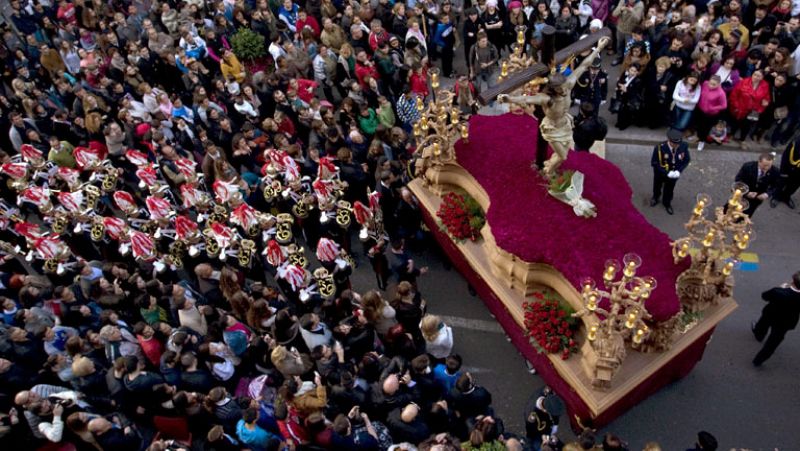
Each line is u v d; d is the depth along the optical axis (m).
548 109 7.37
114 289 8.83
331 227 9.73
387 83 12.86
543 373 8.23
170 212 9.80
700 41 11.85
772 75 10.94
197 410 7.21
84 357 7.66
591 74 11.64
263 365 8.06
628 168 11.86
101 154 11.95
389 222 10.20
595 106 11.39
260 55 14.04
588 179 8.31
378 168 10.13
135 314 8.93
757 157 11.64
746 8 13.04
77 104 12.62
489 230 8.57
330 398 7.48
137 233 9.04
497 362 9.13
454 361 7.11
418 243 10.66
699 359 8.45
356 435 6.78
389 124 11.55
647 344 7.36
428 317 7.59
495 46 13.85
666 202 10.82
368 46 13.65
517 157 8.91
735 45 11.60
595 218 7.84
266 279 10.07
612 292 6.50
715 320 7.57
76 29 15.14
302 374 7.49
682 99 11.20
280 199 10.14
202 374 7.60
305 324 7.64
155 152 11.16
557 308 7.81
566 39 12.62
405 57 12.40
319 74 13.06
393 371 7.41
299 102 11.84
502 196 8.52
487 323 9.66
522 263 8.02
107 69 13.99
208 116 11.67
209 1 15.55
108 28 14.77
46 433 7.13
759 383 8.44
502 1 13.88
